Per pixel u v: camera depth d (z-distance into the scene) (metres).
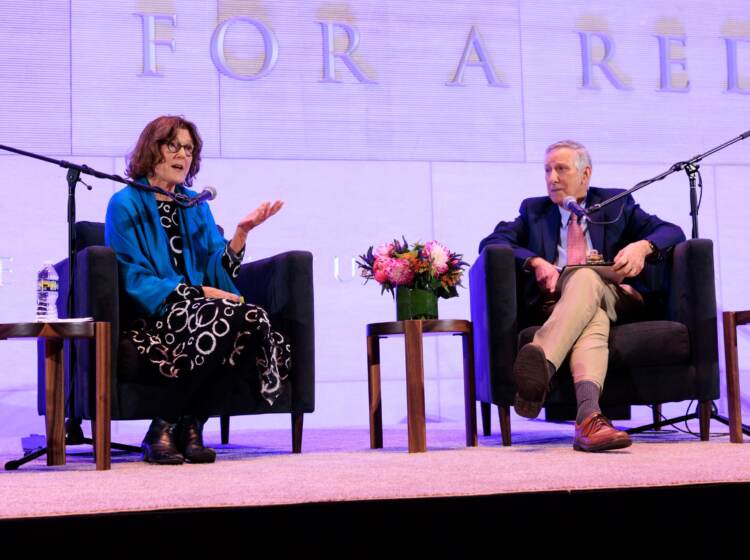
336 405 4.79
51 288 3.21
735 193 5.17
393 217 4.87
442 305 4.87
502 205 4.97
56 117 4.58
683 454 2.53
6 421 4.49
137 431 4.58
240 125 4.74
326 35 4.85
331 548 1.71
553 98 5.04
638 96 5.12
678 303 3.05
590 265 2.97
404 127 4.91
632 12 5.14
